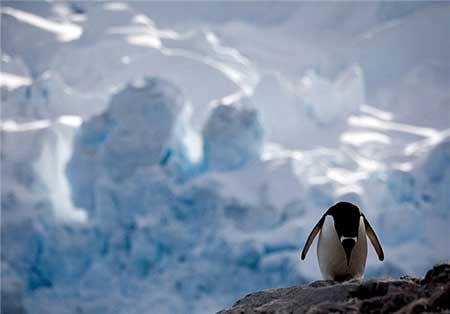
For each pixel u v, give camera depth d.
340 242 27.84
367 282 25.77
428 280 25.19
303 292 26.31
